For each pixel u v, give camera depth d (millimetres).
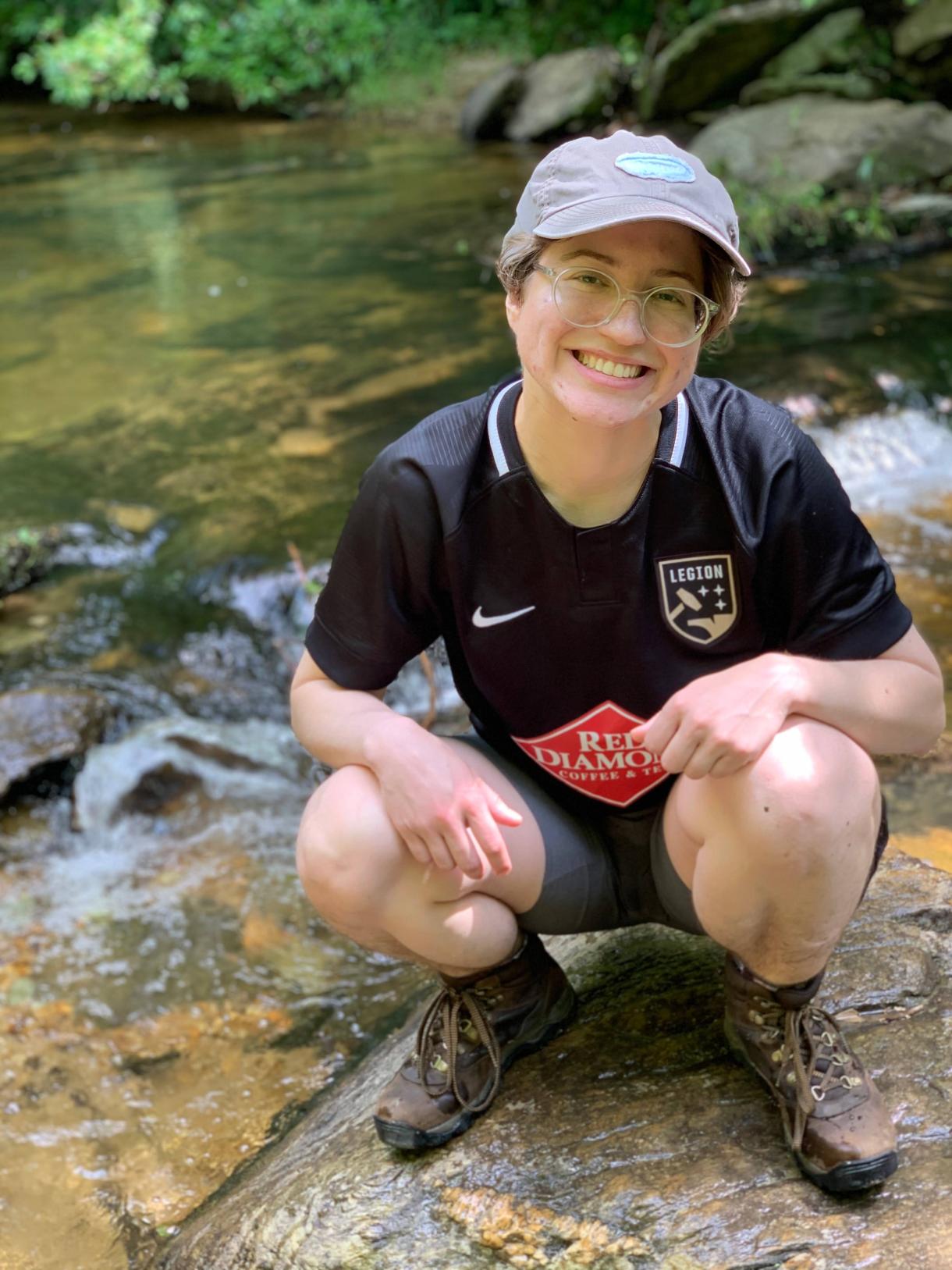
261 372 5910
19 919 3082
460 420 1688
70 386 5879
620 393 1516
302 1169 1969
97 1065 2600
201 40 13234
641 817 1852
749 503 1616
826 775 1526
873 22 8969
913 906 2172
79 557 4480
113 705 3770
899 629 1655
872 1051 1864
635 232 1464
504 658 1712
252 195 9367
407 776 1628
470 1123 1846
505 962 1851
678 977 2078
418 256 7555
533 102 10641
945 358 5609
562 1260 1664
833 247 7246
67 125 12867
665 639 1679
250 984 2824
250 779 3574
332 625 1764
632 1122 1802
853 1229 1603
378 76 12617
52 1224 2219
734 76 9469
